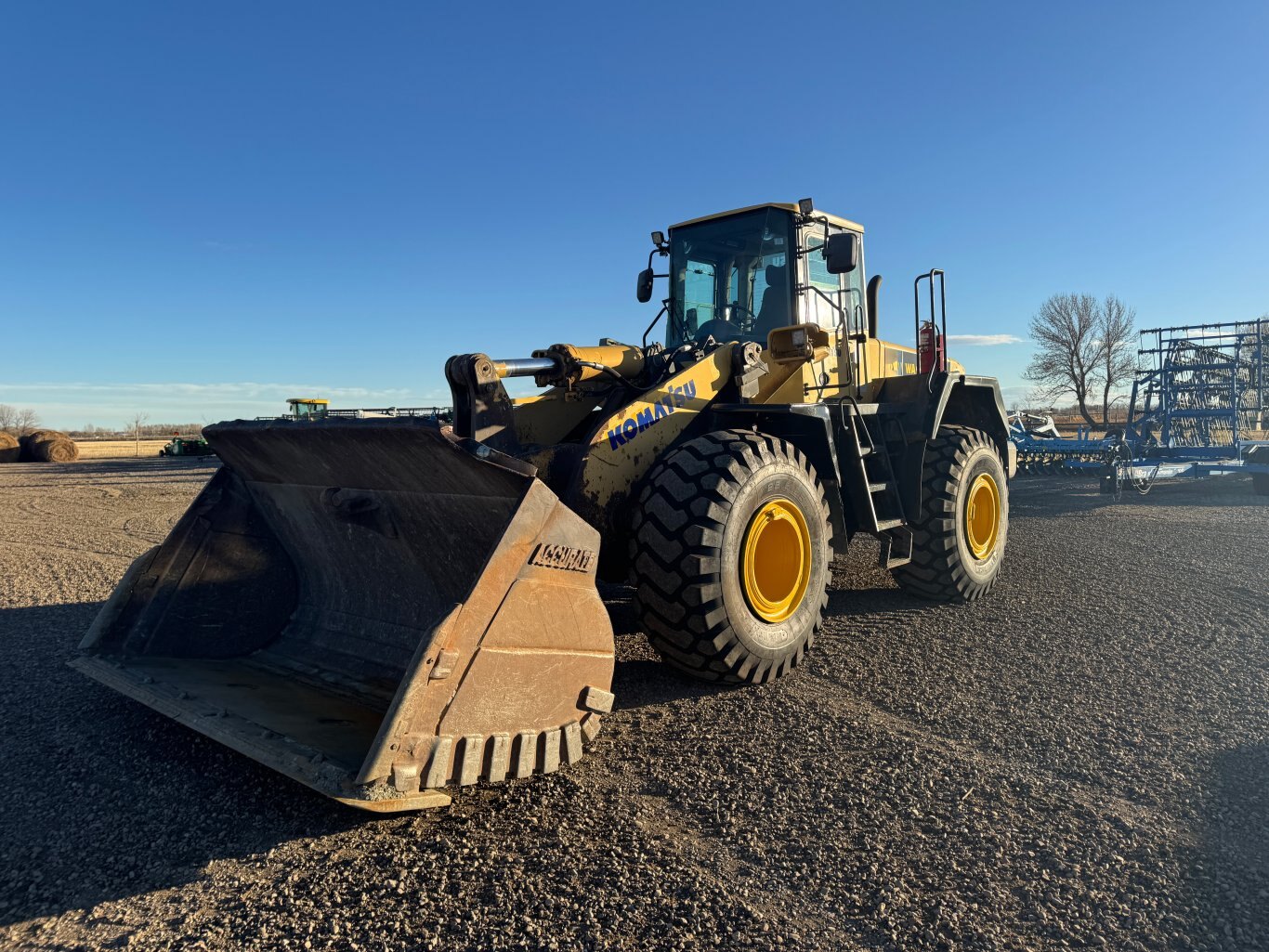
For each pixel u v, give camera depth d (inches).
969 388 243.3
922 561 212.4
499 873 90.5
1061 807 104.9
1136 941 78.0
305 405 1197.1
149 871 91.5
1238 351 601.0
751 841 97.2
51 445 1348.4
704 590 137.7
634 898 85.4
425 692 94.3
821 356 198.4
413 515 133.6
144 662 141.0
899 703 143.4
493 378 127.0
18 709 143.3
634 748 125.3
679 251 220.5
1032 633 187.5
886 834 98.7
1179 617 201.3
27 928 81.1
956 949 76.9
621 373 173.9
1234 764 117.1
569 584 112.6
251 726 110.5
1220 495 541.0
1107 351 1643.7
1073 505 474.6
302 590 164.9
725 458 143.3
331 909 83.8
